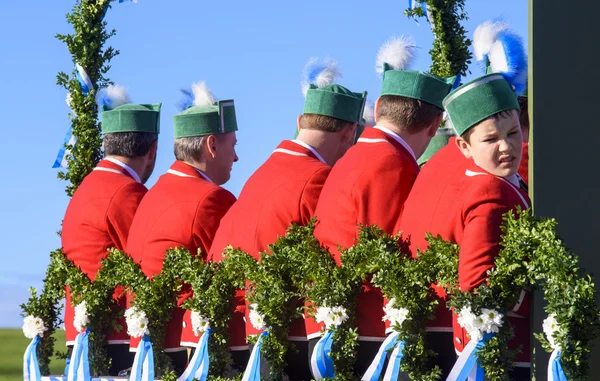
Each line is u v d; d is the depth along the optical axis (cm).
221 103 955
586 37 629
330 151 851
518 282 612
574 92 626
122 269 935
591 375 633
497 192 639
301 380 810
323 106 844
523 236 609
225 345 855
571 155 625
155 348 908
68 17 1146
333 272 734
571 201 625
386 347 705
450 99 666
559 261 593
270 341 791
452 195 682
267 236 824
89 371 979
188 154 952
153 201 946
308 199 816
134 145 1039
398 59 789
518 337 643
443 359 691
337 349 733
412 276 673
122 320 992
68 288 1038
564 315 588
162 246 920
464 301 623
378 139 762
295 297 794
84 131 1131
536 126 623
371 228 725
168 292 902
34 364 1045
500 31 706
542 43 625
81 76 1137
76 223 1023
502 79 654
